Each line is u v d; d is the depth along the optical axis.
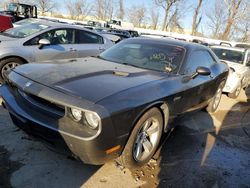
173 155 3.52
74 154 2.52
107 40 7.36
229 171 3.34
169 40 4.36
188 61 3.88
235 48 8.17
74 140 2.38
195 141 4.04
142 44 4.18
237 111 6.06
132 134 2.77
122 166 3.09
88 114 2.35
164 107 3.19
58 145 2.54
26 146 3.25
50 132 2.50
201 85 4.07
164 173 3.11
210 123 4.93
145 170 3.12
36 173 2.81
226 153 3.80
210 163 3.46
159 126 3.22
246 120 5.46
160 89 3.06
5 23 8.20
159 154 3.49
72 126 2.43
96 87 2.66
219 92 5.51
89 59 3.90
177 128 4.41
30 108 2.72
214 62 5.07
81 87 2.63
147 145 3.12
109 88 2.68
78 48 6.45
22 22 8.02
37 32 5.87
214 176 3.19
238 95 7.49
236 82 6.93
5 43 5.43
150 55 3.88
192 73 3.89
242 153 3.88
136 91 2.77
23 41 5.62
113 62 3.79
